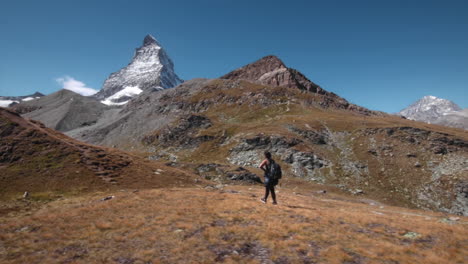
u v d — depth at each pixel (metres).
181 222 14.54
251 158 129.25
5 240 12.05
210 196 22.16
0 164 34.38
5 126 41.12
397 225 15.83
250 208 17.64
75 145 44.88
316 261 10.14
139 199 20.36
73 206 20.22
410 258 10.82
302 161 118.19
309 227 14.08
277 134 143.00
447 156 115.19
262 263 9.90
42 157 37.88
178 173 49.91
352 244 12.02
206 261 9.83
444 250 12.03
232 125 187.12
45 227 13.75
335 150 133.25
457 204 87.25
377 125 154.75
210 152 152.00
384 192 96.00
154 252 10.62
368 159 120.19
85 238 12.27
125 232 13.06
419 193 94.56
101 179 36.41
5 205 22.61
